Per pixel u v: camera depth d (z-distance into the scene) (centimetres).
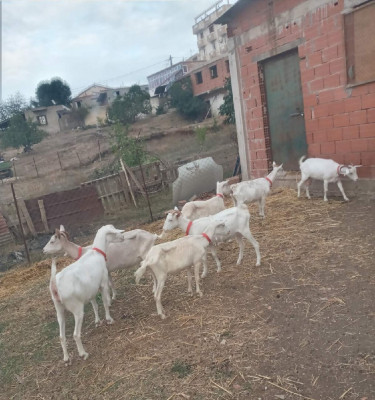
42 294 625
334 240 562
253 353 348
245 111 992
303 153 870
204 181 1090
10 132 3622
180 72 5700
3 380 399
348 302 400
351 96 722
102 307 517
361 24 677
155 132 3212
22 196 1795
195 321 423
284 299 431
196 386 320
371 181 718
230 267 548
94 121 5228
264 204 742
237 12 941
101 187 1165
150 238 527
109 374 365
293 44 816
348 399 278
